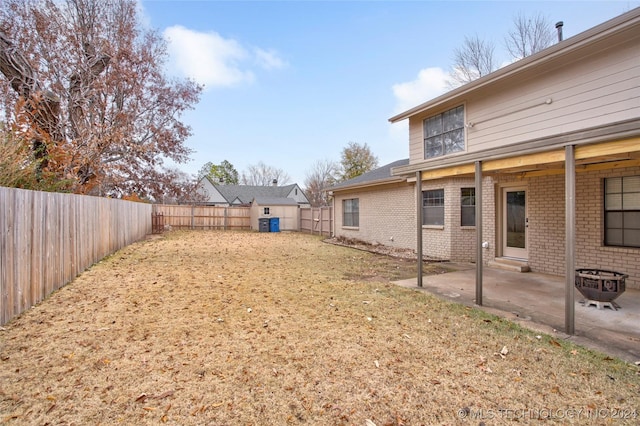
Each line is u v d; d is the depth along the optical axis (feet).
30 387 8.78
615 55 17.38
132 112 50.14
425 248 34.65
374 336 12.71
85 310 15.11
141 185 60.08
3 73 37.96
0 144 17.85
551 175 23.88
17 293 13.97
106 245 29.48
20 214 14.21
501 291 19.51
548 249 24.21
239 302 17.04
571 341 12.18
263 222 67.87
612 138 11.43
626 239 19.90
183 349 11.34
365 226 45.16
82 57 42.29
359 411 8.10
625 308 15.88
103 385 9.00
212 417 7.81
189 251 36.32
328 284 21.45
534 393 8.88
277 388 9.07
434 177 20.43
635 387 9.11
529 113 21.39
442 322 14.29
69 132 37.83
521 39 57.88
